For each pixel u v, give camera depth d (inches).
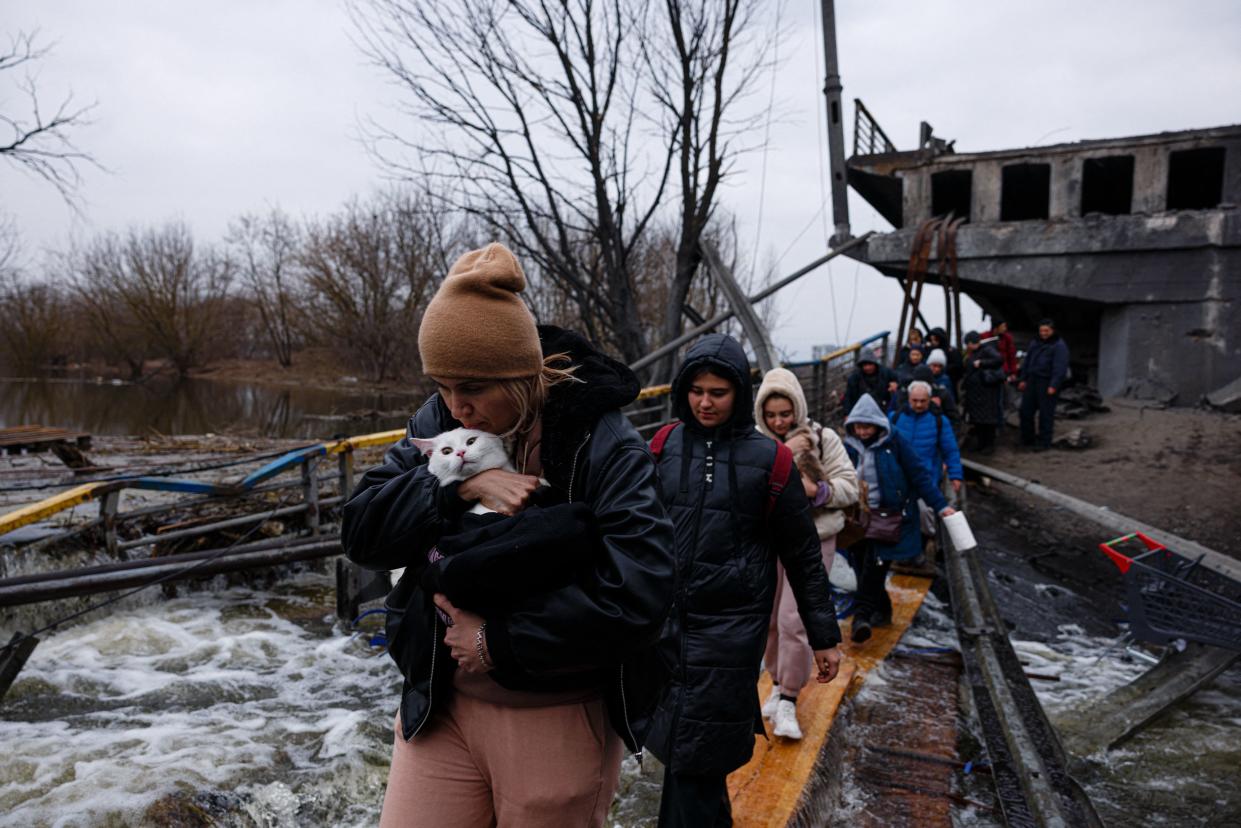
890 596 259.0
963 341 652.1
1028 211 894.4
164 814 119.6
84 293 1760.6
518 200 501.7
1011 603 314.2
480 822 66.0
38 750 140.9
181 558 205.5
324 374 1595.7
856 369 444.1
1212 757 184.9
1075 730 197.0
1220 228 607.2
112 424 892.0
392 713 163.0
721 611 108.2
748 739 105.7
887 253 687.1
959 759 162.1
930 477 213.6
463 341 61.2
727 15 462.0
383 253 1286.9
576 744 63.8
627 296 518.0
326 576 264.4
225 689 175.5
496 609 59.2
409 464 70.9
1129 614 228.8
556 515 58.9
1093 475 478.3
